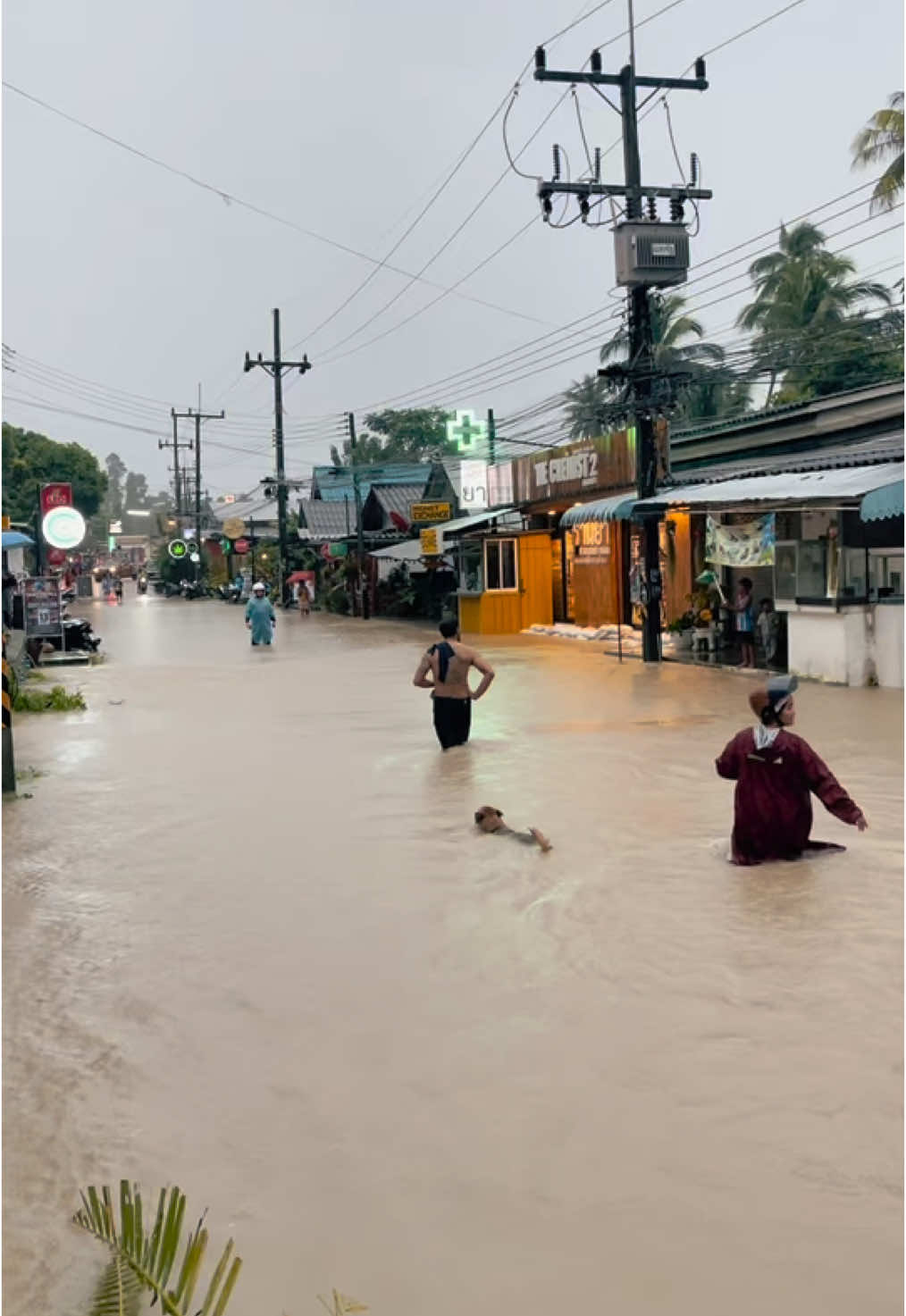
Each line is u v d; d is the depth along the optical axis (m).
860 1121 4.44
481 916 7.07
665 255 21.33
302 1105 4.74
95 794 11.27
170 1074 5.07
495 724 14.79
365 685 20.20
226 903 7.53
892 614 16.92
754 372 24.55
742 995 5.69
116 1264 3.50
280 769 12.20
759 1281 3.54
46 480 70.56
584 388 47.25
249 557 71.94
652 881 7.66
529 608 32.34
